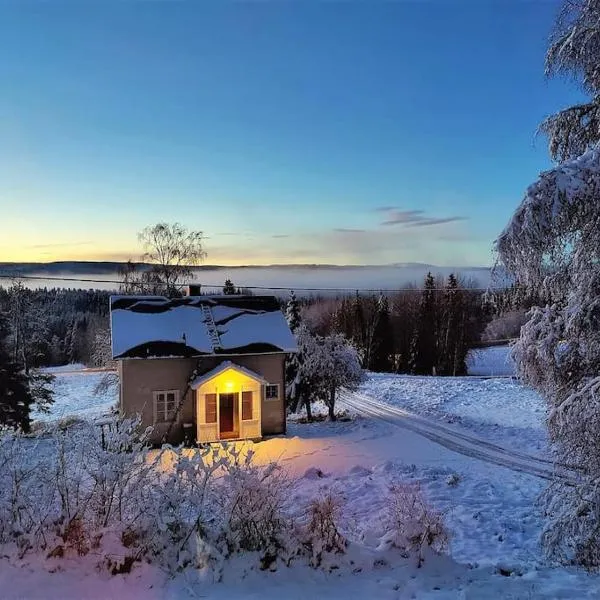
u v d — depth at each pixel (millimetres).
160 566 7605
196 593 7059
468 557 10656
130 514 8195
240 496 8148
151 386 22297
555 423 8227
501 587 7637
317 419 27688
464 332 59094
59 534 7652
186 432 22375
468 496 14906
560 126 8297
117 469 8062
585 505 8008
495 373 57781
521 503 14344
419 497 11688
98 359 38312
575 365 8219
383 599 7137
